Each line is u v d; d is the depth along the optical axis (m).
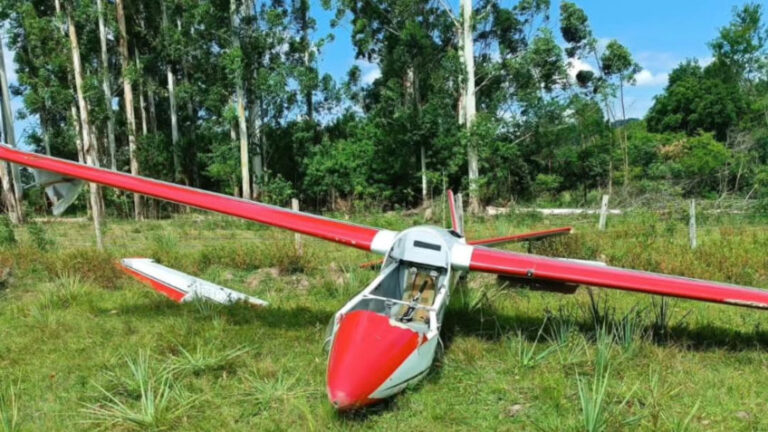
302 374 5.43
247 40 32.06
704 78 49.03
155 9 36.72
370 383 4.34
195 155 38.03
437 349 5.76
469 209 28.64
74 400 4.91
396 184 34.91
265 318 7.23
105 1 29.44
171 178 36.78
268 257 10.66
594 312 6.88
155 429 4.43
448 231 7.39
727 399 4.96
